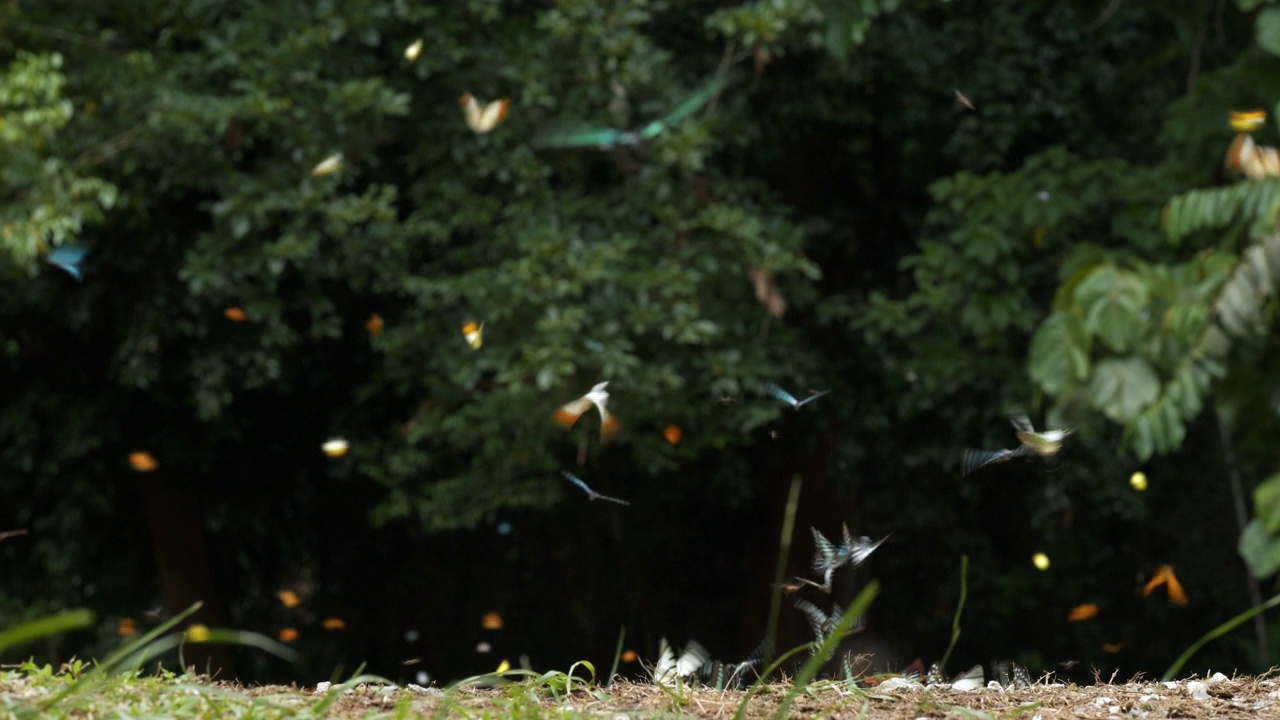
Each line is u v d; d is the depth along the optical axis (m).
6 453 14.99
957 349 13.46
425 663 17.58
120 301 14.35
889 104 14.63
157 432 15.43
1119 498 15.72
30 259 11.95
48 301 14.08
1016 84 14.49
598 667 17.38
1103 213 13.59
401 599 17.77
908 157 15.34
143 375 13.72
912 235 15.31
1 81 11.81
